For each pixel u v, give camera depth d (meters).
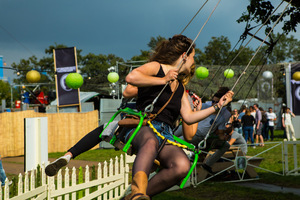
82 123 15.80
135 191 2.02
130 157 6.48
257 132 15.02
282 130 24.78
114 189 6.52
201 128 6.30
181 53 2.60
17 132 14.12
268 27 6.56
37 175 4.75
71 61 18.02
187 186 7.11
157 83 2.37
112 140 2.55
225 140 6.64
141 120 2.35
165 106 2.46
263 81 21.62
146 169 2.11
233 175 7.92
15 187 4.16
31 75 17.16
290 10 6.41
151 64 2.53
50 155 13.84
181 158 2.32
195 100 3.43
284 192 6.40
